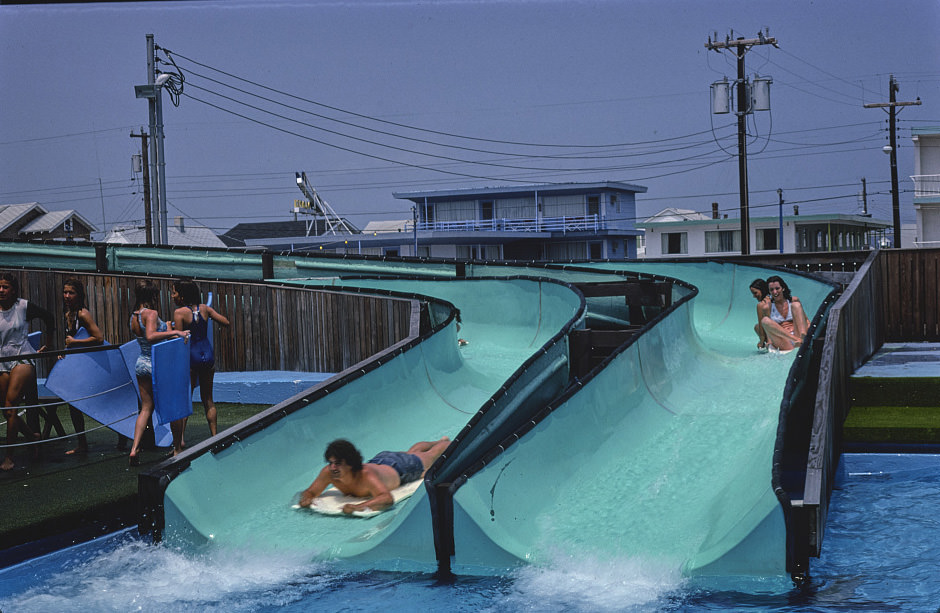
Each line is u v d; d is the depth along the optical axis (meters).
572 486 7.77
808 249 65.38
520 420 8.91
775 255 19.11
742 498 6.81
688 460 8.24
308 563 7.12
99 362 9.88
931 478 8.91
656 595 6.20
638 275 16.30
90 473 8.78
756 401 9.73
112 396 9.87
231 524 7.67
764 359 12.32
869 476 9.07
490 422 8.16
